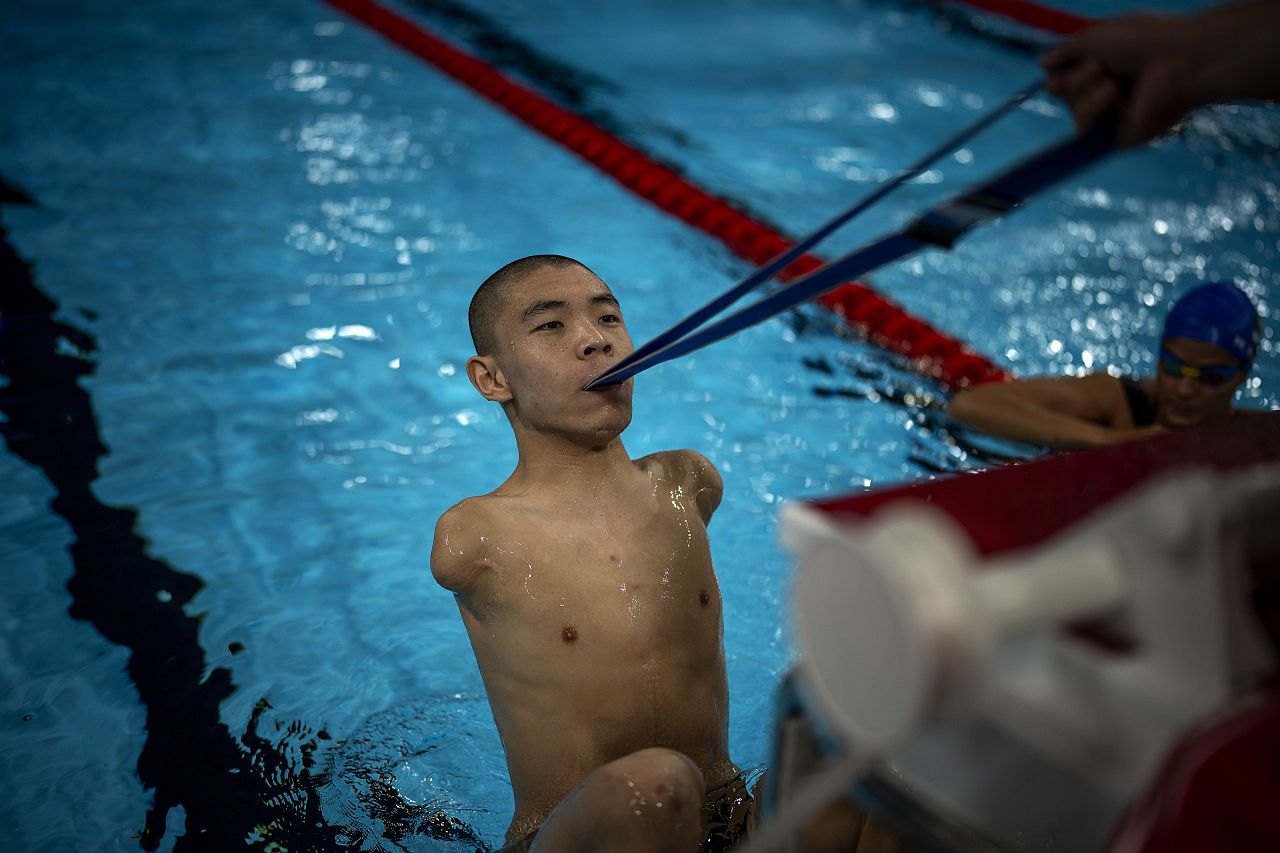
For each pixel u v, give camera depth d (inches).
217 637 75.1
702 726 57.9
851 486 93.0
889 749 25.5
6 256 123.7
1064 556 26.2
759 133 174.6
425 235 135.6
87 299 116.2
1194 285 124.5
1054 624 26.1
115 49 196.2
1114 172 156.6
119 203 138.3
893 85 197.8
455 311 118.1
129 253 126.1
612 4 244.2
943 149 44.8
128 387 102.6
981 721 29.4
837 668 25.5
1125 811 25.8
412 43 208.4
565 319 58.5
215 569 81.5
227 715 68.5
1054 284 126.0
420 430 99.8
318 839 60.1
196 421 98.5
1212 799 24.1
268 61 196.7
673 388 107.4
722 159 164.1
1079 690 27.4
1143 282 125.7
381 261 128.2
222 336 111.5
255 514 87.7
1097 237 137.2
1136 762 26.5
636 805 47.1
